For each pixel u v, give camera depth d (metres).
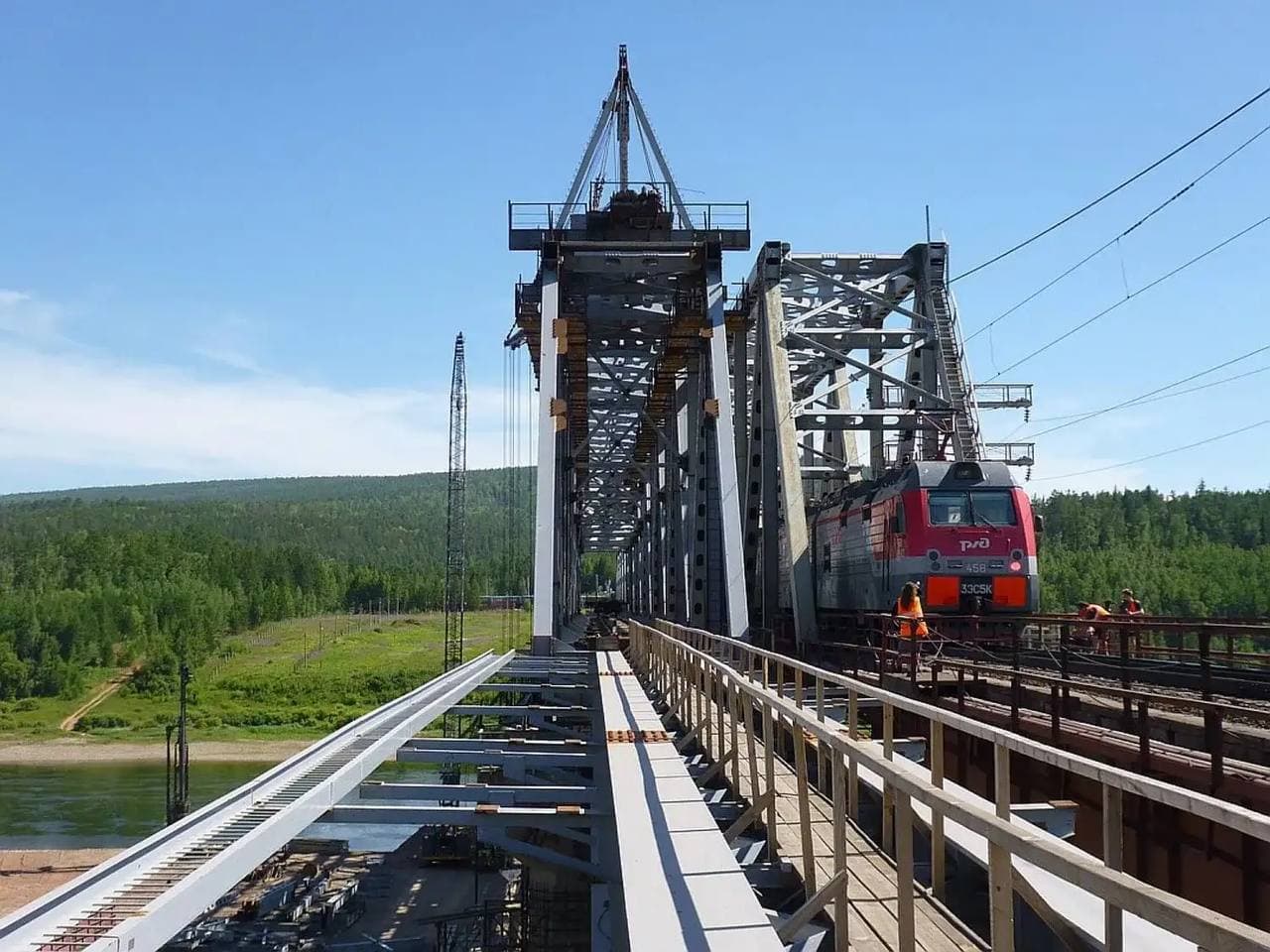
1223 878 10.60
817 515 34.44
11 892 42.72
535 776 15.96
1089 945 6.32
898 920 5.62
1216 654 16.62
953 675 19.62
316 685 114.56
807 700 20.11
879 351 36.34
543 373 27.84
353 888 44.44
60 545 185.38
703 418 32.53
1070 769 5.25
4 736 98.38
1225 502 135.25
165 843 7.75
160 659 120.12
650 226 29.61
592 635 36.28
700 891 7.34
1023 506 24.20
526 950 29.11
